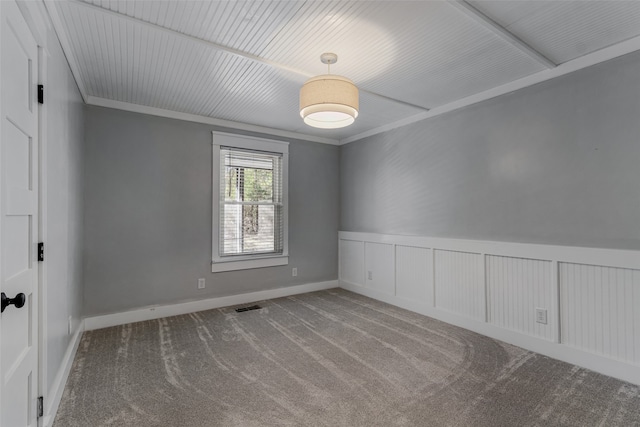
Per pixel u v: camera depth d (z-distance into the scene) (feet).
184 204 11.76
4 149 3.50
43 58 5.03
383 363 7.80
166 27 6.43
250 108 11.30
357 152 14.71
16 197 3.97
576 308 7.73
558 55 7.60
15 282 3.96
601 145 7.36
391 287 12.85
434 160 11.21
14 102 3.87
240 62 7.92
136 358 8.07
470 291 10.03
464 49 7.30
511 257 9.02
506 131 9.16
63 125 6.76
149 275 11.07
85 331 9.86
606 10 5.93
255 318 11.09
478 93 9.85
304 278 14.70
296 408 6.04
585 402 6.18
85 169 9.99
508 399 6.30
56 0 5.45
